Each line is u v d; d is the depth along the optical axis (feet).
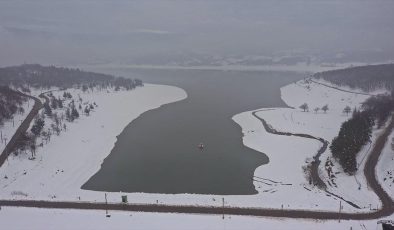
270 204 453.99
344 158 542.98
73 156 632.79
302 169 563.48
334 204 452.76
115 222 405.39
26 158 599.16
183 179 545.44
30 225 398.42
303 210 435.12
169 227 393.70
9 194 485.97
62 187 513.86
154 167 593.42
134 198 473.26
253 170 574.15
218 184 526.57
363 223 402.31
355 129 630.33
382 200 456.45
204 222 406.00
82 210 437.99
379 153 591.37
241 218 416.26
